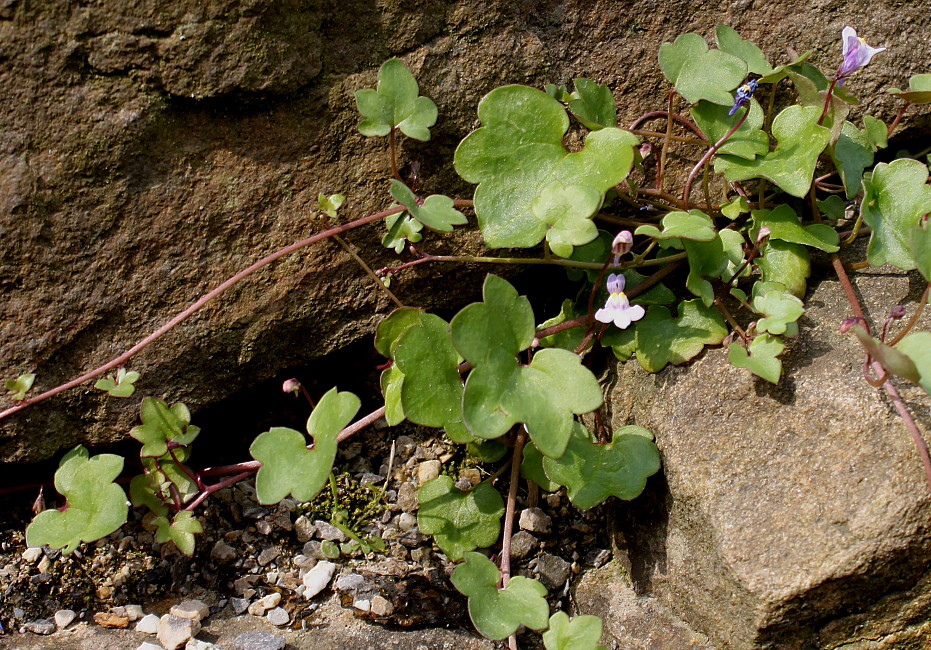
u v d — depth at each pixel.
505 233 0.44
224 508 0.47
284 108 0.45
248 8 0.44
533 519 0.47
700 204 0.48
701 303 0.45
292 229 0.45
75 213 0.44
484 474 0.48
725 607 0.42
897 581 0.42
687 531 0.43
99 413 0.45
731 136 0.46
